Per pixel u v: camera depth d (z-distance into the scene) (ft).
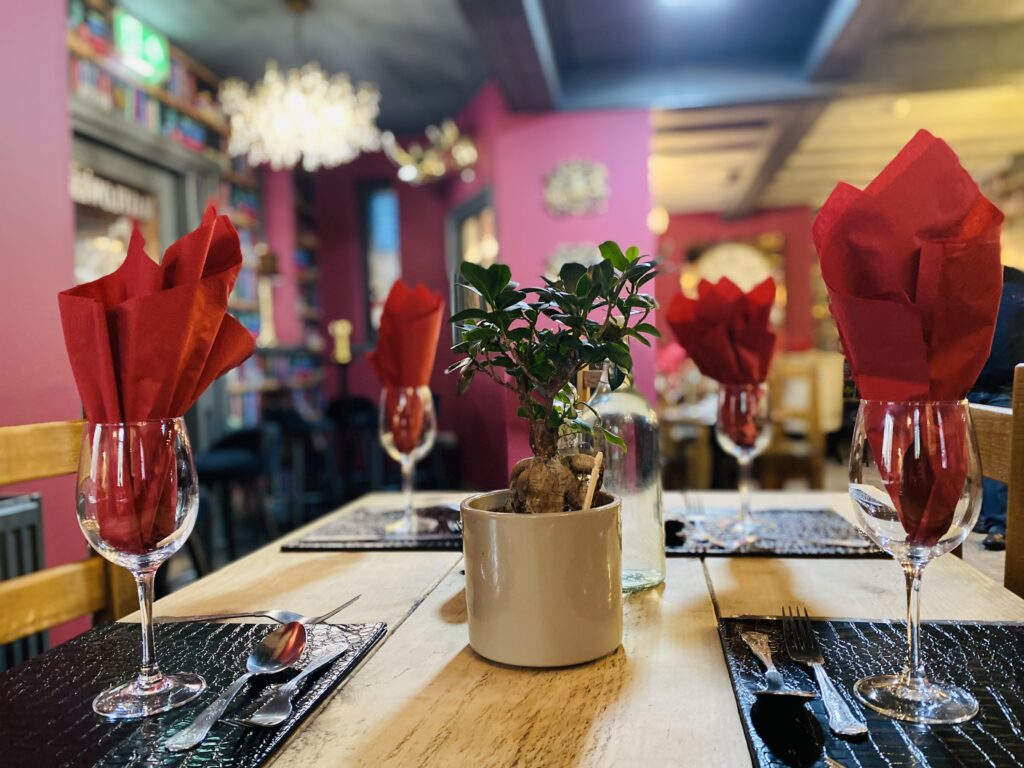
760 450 4.01
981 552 3.36
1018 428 2.76
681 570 3.06
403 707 1.92
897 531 1.92
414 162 17.84
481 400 3.40
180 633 2.46
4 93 5.53
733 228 31.99
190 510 2.12
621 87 16.03
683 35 14.58
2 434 2.95
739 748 1.67
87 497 2.02
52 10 6.05
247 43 14.78
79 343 2.02
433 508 4.43
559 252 16.56
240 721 1.80
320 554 3.49
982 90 15.78
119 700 1.95
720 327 3.92
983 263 1.86
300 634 2.19
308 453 17.70
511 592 2.12
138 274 2.18
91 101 11.89
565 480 2.20
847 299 1.91
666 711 1.85
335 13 13.55
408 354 4.10
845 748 1.61
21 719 1.87
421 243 21.70
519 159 16.62
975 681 1.93
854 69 14.64
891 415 1.92
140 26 13.46
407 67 16.33
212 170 15.85
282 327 19.44
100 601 3.23
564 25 13.91
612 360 2.15
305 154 14.17
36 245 5.73
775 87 15.57
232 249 2.29
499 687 2.02
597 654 2.16
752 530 3.65
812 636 2.20
